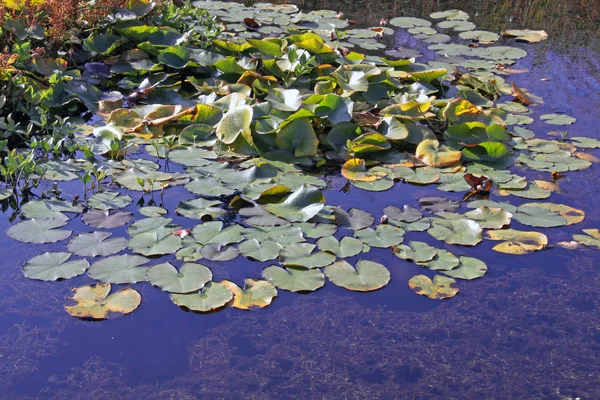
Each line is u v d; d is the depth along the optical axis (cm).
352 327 252
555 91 532
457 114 441
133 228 303
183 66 504
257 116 405
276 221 315
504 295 275
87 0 548
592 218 340
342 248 296
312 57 493
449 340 248
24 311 251
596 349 246
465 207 344
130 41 546
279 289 272
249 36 640
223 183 350
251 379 224
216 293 263
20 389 215
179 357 232
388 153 404
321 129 423
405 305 266
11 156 335
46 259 278
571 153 416
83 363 227
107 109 439
